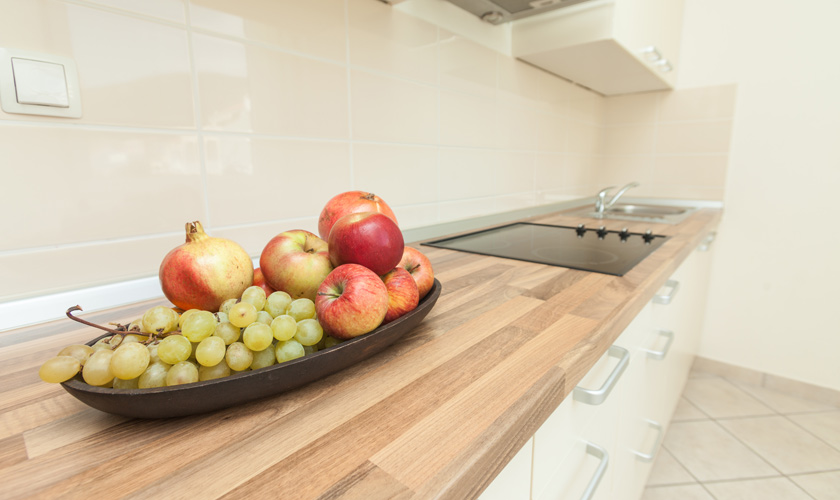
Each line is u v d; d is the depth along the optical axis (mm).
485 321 528
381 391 369
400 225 1059
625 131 2111
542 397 370
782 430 1632
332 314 374
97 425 324
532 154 1570
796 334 1866
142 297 626
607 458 551
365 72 909
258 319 364
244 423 325
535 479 422
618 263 825
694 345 1860
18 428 320
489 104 1300
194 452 292
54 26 521
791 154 1770
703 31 1869
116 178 593
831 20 1626
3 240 517
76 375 324
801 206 1779
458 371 403
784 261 1847
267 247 455
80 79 547
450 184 1197
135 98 596
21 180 521
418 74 1038
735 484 1365
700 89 1905
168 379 312
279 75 758
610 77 1679
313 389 373
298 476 270
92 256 585
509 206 1481
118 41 573
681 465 1450
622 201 2135
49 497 251
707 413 1744
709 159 1924
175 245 663
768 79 1769
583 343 465
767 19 1738
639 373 812
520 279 719
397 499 253
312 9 794
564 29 1237
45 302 545
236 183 724
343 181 900
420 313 452
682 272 1169
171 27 619
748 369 1986
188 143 658
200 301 409
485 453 296
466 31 1174
